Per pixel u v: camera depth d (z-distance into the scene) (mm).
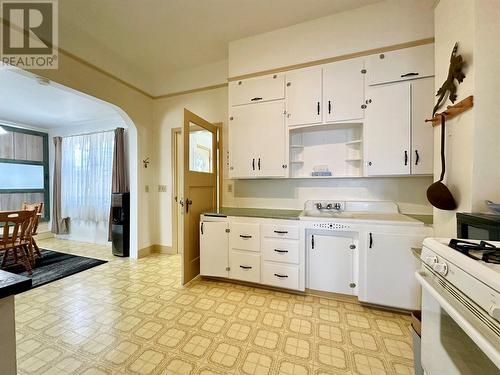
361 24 2160
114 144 3793
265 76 2484
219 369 1347
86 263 3156
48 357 1425
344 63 2203
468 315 600
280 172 2436
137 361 1399
